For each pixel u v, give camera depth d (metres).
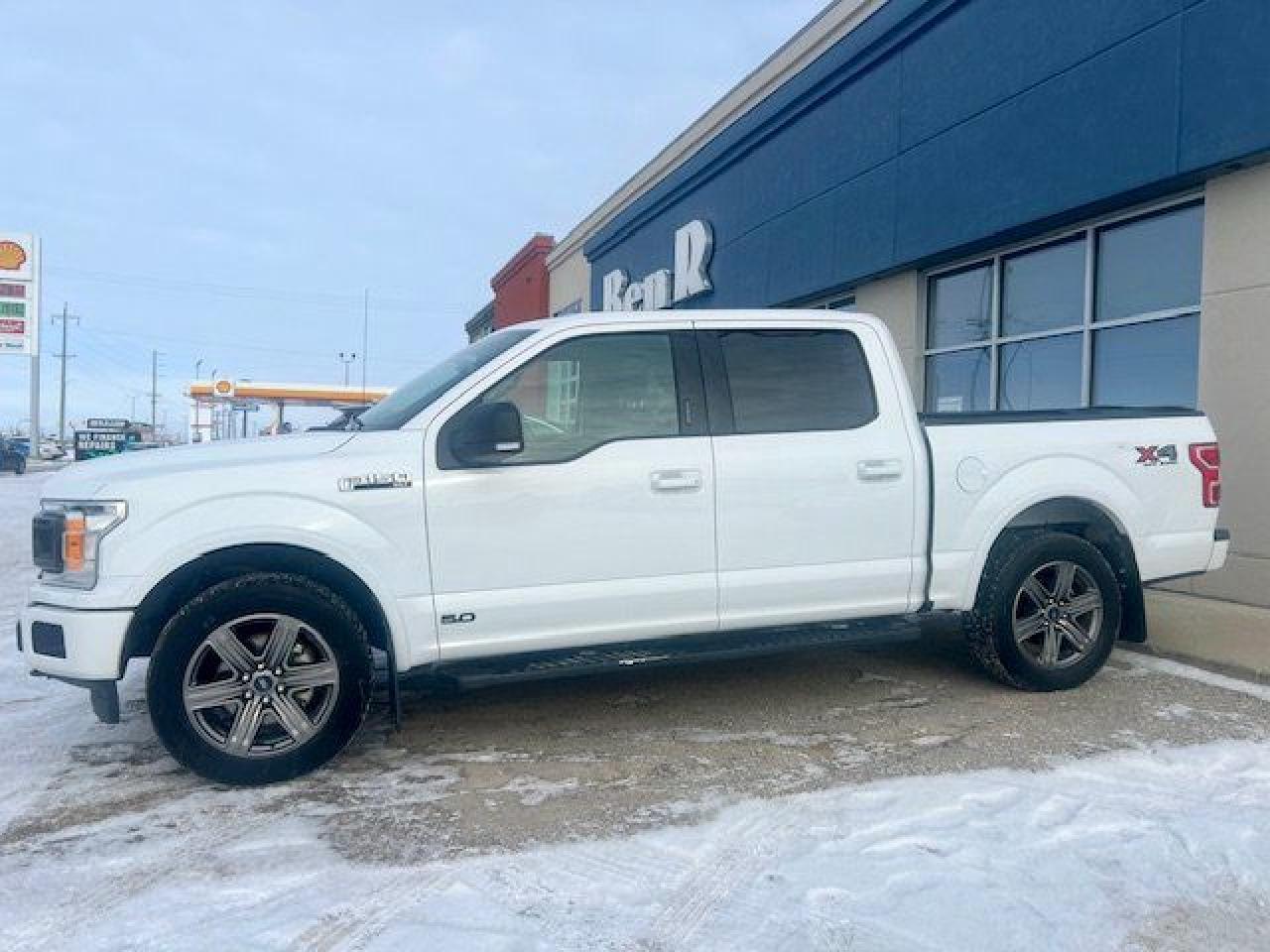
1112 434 5.46
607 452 4.59
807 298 12.77
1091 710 5.06
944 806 3.84
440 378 4.83
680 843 3.56
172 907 3.13
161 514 4.02
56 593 4.08
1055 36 8.45
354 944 2.90
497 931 2.97
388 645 4.32
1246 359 7.19
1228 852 3.44
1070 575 5.33
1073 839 3.54
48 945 2.91
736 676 5.82
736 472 4.74
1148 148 7.57
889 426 5.06
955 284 10.66
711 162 14.77
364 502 4.23
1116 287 8.53
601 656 4.60
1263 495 7.14
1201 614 7.08
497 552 4.40
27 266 31.33
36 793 4.09
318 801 3.98
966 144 9.55
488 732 4.84
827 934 2.94
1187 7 7.22
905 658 6.23
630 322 4.77
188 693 4.00
